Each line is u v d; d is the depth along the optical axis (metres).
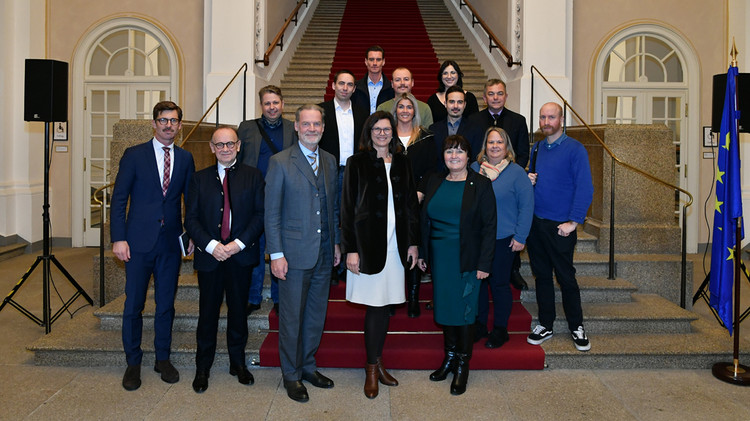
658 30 7.82
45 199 4.54
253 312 4.11
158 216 3.37
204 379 3.38
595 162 5.52
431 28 11.41
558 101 6.96
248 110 6.92
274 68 8.16
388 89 4.64
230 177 3.29
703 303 5.43
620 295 4.52
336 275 4.37
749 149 7.75
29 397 3.26
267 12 7.72
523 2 7.09
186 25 7.81
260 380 3.54
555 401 3.26
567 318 3.84
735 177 3.65
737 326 3.60
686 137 7.95
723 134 3.72
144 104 7.98
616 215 5.25
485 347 3.76
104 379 3.53
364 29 11.30
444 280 3.32
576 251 5.29
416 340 3.90
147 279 3.44
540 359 3.71
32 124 7.80
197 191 3.27
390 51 10.03
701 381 3.55
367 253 3.16
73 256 7.43
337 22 11.75
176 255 3.50
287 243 3.16
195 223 3.23
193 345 3.78
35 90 4.50
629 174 5.22
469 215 3.27
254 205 3.31
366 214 3.18
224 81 6.89
